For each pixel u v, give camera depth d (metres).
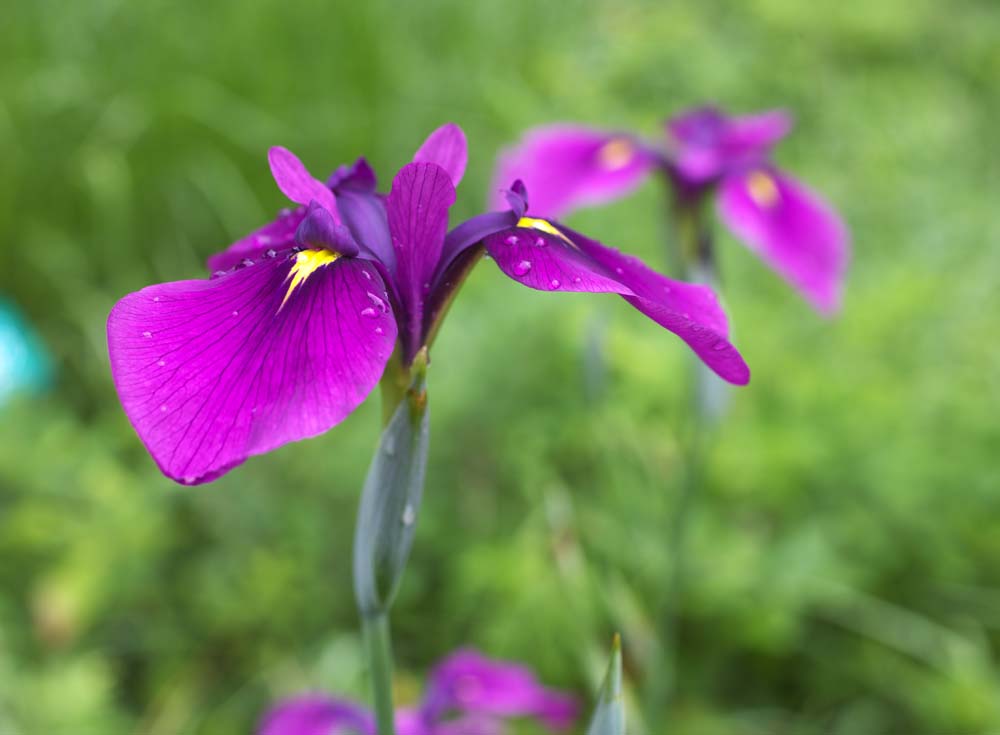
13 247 1.34
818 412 1.03
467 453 1.04
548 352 1.07
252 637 0.98
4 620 0.94
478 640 0.96
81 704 0.83
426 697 0.69
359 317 0.52
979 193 1.58
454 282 0.55
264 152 1.47
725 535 0.95
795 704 0.97
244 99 1.50
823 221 0.86
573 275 0.53
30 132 1.38
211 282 0.53
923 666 0.96
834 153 1.72
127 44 1.48
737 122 0.91
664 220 0.89
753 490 1.01
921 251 1.41
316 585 0.98
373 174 0.57
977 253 1.42
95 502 0.97
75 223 1.39
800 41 2.02
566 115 1.62
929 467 0.98
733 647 0.95
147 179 1.43
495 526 1.01
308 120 1.51
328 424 0.50
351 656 0.94
